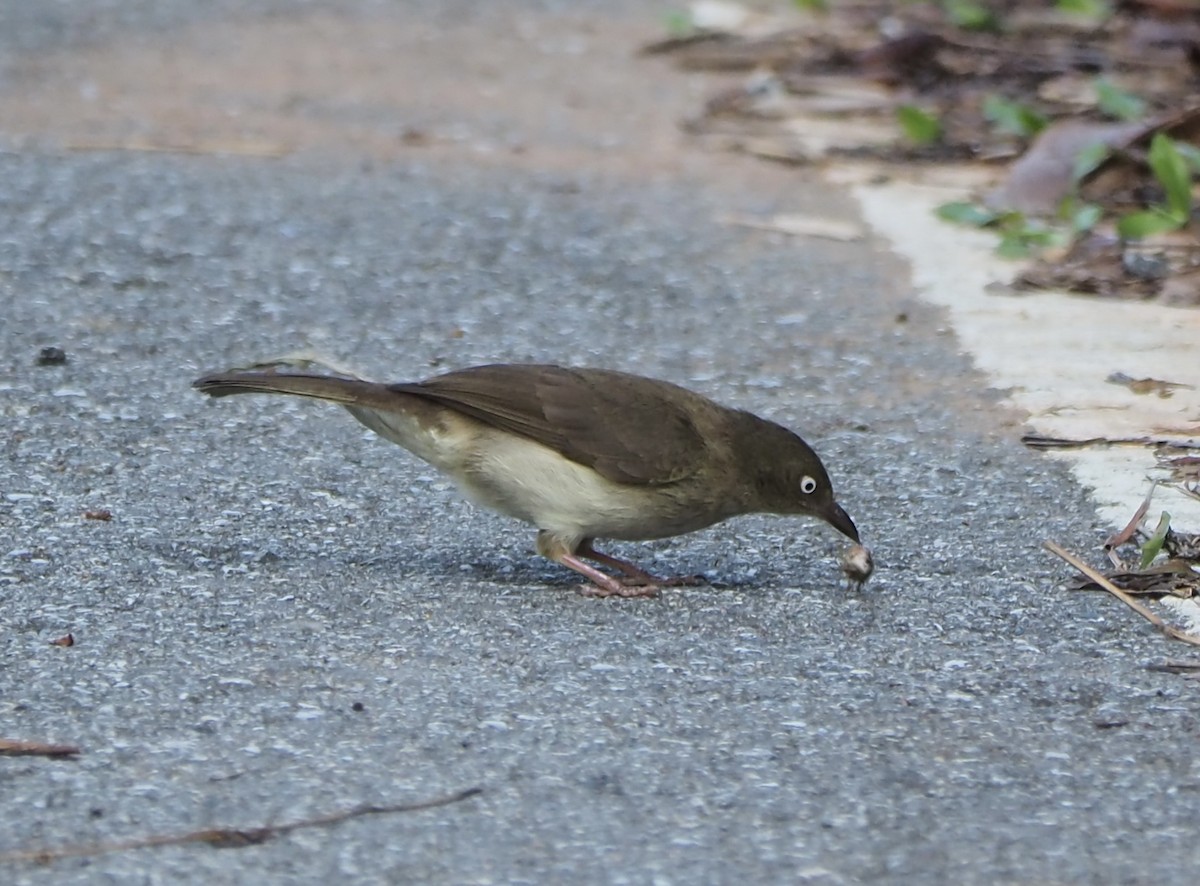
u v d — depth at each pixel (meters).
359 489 12.01
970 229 18.50
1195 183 18.78
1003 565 10.91
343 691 8.74
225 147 21.03
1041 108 22.31
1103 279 16.52
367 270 16.83
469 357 14.65
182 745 8.09
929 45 24.91
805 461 10.91
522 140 21.98
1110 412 13.45
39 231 17.48
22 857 7.11
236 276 16.50
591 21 29.45
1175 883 7.10
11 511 11.16
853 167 21.08
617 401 10.64
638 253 17.58
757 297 16.31
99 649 9.17
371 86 24.53
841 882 7.05
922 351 14.87
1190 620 10.00
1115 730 8.51
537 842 7.30
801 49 26.47
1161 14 26.05
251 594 10.09
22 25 27.47
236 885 6.94
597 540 11.45
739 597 10.50
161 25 27.95
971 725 8.54
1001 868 7.19
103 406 13.18
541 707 8.63
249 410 13.30
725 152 21.73
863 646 9.62
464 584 10.54
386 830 7.37
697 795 7.75
